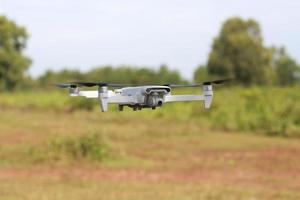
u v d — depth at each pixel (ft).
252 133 307.78
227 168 198.39
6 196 146.30
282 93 370.73
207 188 160.97
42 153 205.87
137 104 42.37
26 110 405.80
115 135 281.95
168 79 443.73
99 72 428.97
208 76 630.33
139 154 228.02
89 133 223.10
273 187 164.45
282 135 300.61
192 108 357.41
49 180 170.50
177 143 263.08
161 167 198.90
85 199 144.36
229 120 326.03
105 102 40.75
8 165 194.70
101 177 177.27
